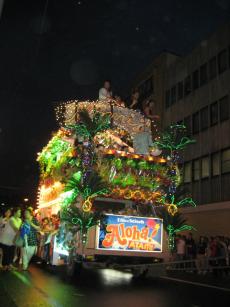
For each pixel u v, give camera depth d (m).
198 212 23.22
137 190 11.20
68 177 11.53
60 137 12.40
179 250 15.88
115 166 11.05
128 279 11.47
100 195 10.67
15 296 7.21
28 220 12.34
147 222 10.70
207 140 23.91
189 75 26.84
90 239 10.08
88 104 12.47
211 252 14.95
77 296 7.56
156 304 6.88
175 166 11.80
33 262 16.06
